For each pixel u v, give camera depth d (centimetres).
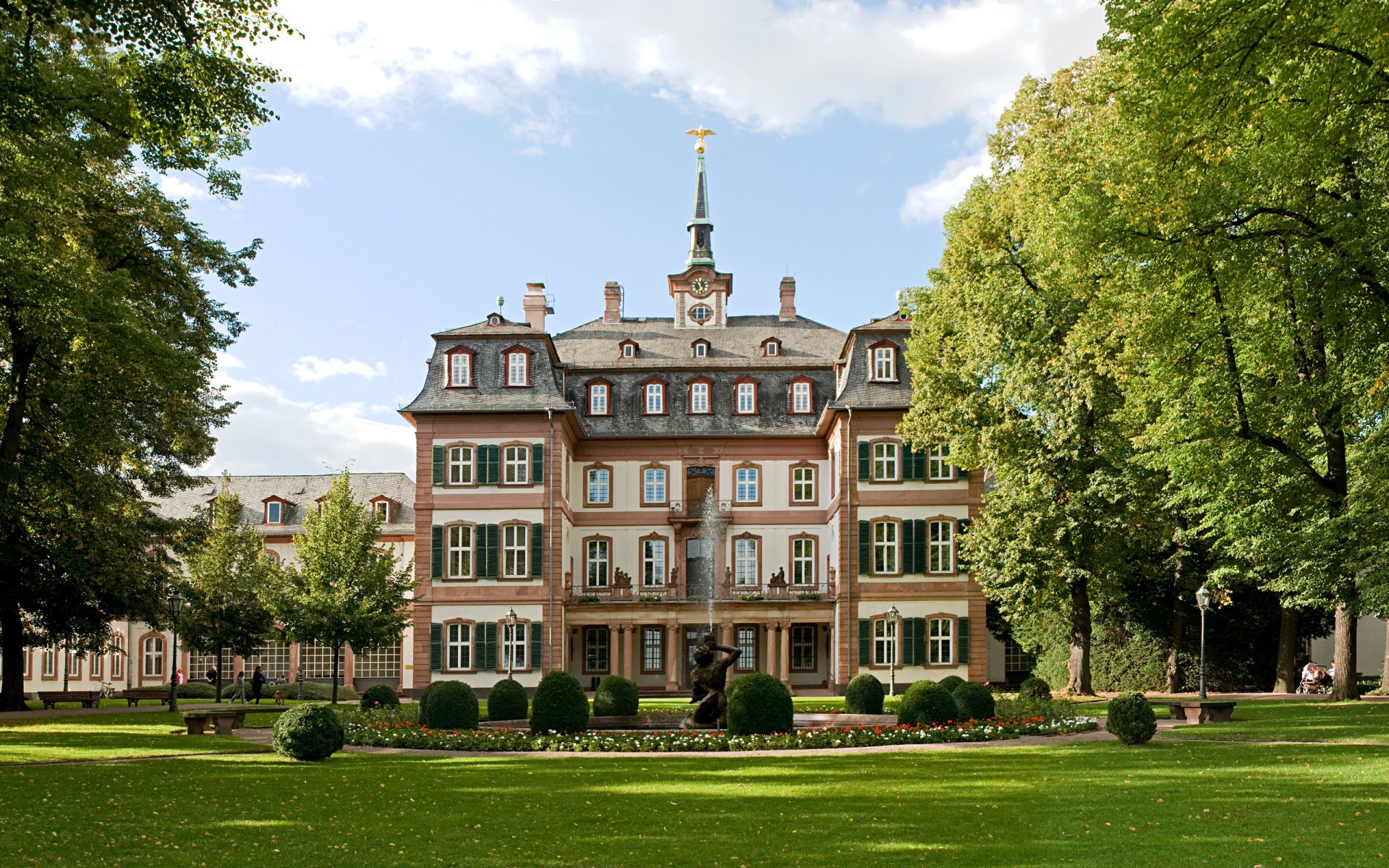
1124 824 1214
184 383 2789
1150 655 4603
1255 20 1759
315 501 6462
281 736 2031
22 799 1477
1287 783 1509
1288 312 2409
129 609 3850
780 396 5522
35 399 3122
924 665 4844
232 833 1214
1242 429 2497
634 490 5497
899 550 4894
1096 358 2942
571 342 5866
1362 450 2619
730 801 1426
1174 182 2034
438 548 5091
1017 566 3891
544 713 2422
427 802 1441
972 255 3984
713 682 2720
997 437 3850
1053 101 3834
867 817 1277
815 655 5459
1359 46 1816
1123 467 3603
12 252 2350
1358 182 2325
